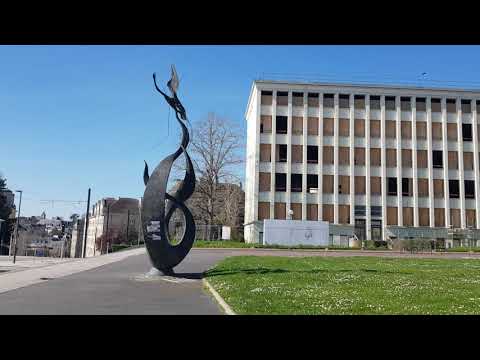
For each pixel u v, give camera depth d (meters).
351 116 64.75
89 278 19.08
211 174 59.88
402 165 64.56
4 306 11.90
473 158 65.31
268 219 59.19
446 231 63.41
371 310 10.66
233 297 12.71
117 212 106.12
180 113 19.92
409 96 65.44
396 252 44.62
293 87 64.50
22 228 86.38
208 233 59.75
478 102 66.06
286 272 20.39
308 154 64.06
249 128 72.06
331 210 63.19
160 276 19.22
